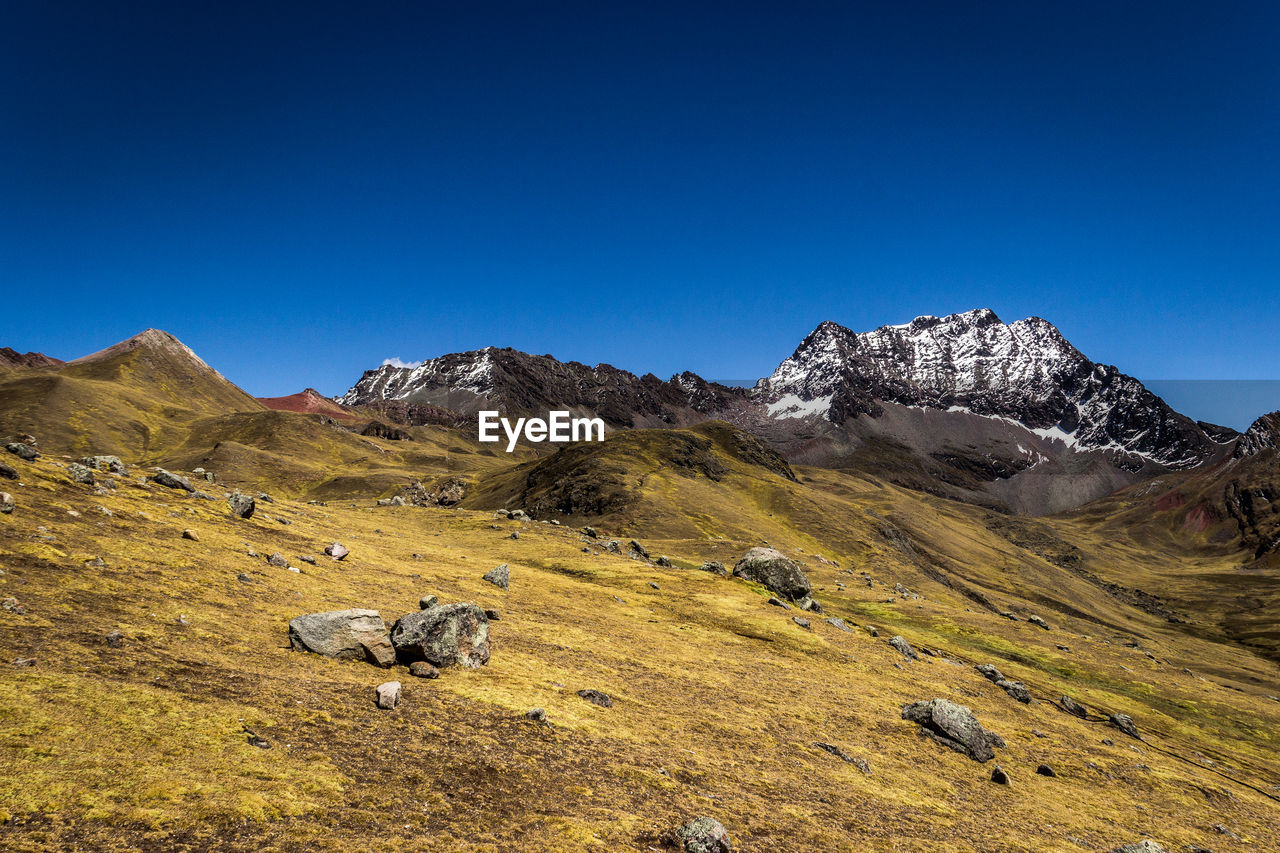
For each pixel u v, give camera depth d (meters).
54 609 23.92
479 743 23.08
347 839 15.45
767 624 59.59
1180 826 35.06
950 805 29.52
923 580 180.38
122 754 16.14
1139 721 72.62
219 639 26.33
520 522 113.50
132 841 13.23
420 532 97.94
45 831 12.77
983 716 47.50
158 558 33.47
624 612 56.75
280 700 22.22
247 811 15.30
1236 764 61.72
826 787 27.83
